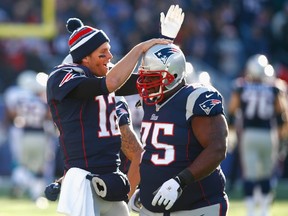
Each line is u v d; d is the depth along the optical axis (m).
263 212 30.75
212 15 53.59
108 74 14.27
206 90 13.92
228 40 52.62
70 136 15.02
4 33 49.69
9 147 43.59
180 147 13.99
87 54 15.07
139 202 15.30
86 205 14.69
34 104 37.28
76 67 14.98
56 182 15.56
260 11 54.44
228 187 42.22
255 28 53.66
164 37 14.49
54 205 34.66
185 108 13.91
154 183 14.12
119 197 15.02
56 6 51.41
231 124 32.06
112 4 52.53
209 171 13.60
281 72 49.19
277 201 37.28
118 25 52.09
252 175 30.88
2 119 44.00
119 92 15.93
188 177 13.46
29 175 37.34
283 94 31.72
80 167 14.97
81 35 15.09
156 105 14.23
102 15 52.03
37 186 36.75
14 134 39.94
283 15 53.75
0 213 30.84
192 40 51.81
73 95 14.70
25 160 37.62
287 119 31.88
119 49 51.03
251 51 52.94
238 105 31.59
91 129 14.97
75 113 14.91
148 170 14.21
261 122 31.23
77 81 14.52
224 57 52.25
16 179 37.19
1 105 44.06
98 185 14.84
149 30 51.62
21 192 37.62
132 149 16.22
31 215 30.20
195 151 14.02
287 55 52.97
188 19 52.28
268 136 31.16
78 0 51.75
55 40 51.31
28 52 50.56
